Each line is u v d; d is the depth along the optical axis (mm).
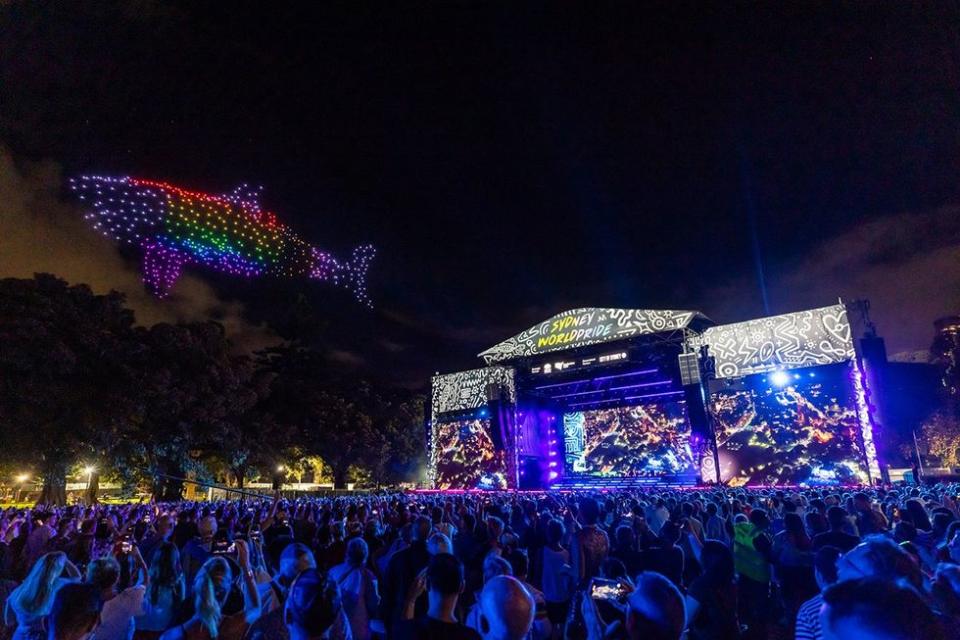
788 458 33125
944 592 3406
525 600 3148
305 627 3236
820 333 33750
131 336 33188
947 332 38688
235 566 4766
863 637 1758
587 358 41281
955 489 17781
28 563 8180
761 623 7469
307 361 53281
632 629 2982
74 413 28750
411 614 5133
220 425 35688
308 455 49062
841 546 6102
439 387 47000
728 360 35938
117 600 4605
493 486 42594
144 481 35438
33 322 27203
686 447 41438
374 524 8297
